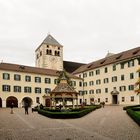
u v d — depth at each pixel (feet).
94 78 263.90
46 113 108.17
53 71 268.82
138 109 123.24
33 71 245.45
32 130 60.54
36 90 244.22
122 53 245.45
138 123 68.33
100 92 253.24
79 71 292.20
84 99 278.67
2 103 221.66
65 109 126.31
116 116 101.35
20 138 48.26
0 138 48.44
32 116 110.63
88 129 61.72
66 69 329.52
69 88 131.34
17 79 233.14
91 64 285.43
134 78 210.59
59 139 46.75
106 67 246.88
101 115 109.09
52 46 330.95
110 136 49.75
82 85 281.74
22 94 234.79
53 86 255.91
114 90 232.53
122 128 62.23
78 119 92.48
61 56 336.90
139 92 137.59
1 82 223.30
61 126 69.10
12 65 242.17
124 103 221.25
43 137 49.21
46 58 324.80
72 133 54.70
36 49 359.46
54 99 131.03
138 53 211.41
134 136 49.24
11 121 85.71
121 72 226.58
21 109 186.50
